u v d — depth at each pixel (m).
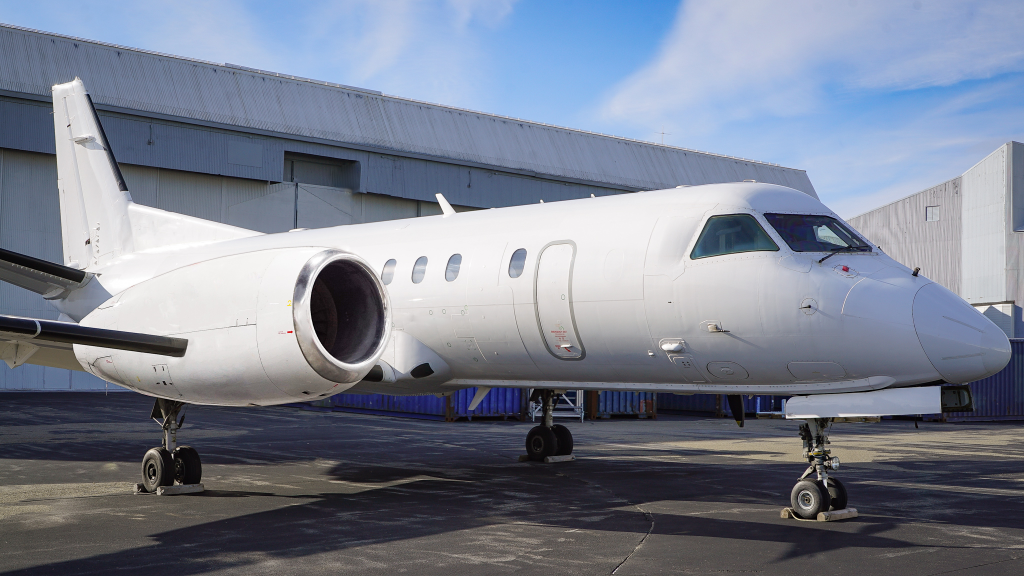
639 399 24.22
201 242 12.08
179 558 6.53
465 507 8.86
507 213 11.09
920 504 9.26
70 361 10.53
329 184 37.25
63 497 9.45
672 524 8.00
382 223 12.55
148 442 15.28
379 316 8.53
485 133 40.34
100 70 32.19
